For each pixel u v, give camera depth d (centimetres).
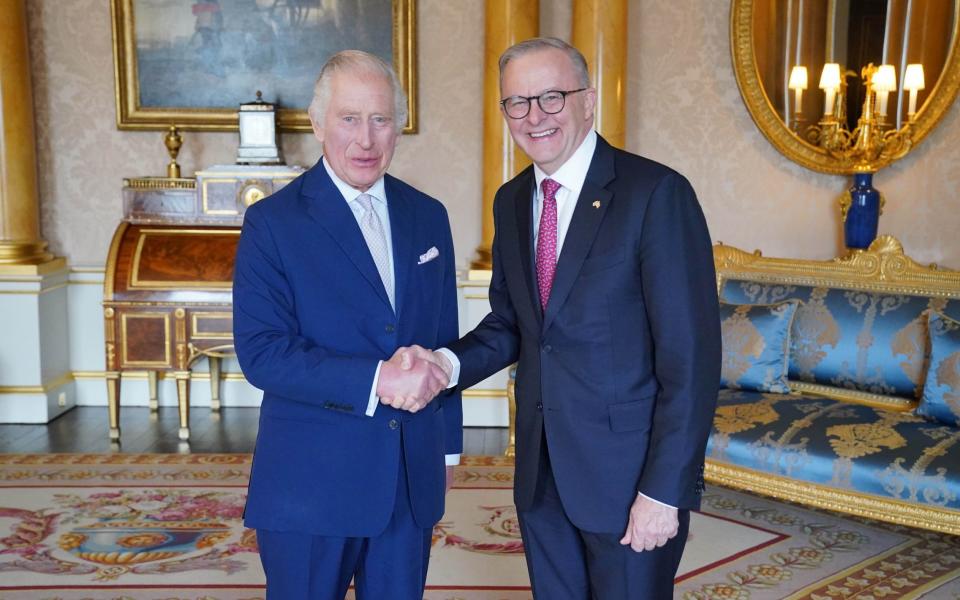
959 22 527
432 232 228
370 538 214
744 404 411
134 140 596
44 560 354
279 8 582
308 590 208
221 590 328
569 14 577
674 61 579
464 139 595
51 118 593
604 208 208
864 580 341
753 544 377
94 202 599
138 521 398
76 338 603
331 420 207
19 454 497
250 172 551
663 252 202
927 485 341
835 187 574
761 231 585
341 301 208
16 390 561
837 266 458
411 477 213
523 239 224
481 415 578
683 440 199
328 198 210
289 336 206
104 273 570
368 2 582
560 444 214
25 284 554
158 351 525
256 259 207
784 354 442
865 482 354
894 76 533
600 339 209
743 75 564
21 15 562
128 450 508
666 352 201
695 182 586
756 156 580
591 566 219
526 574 345
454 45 589
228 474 466
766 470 377
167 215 553
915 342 414
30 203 571
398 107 206
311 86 589
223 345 526
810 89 557
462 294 575
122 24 579
